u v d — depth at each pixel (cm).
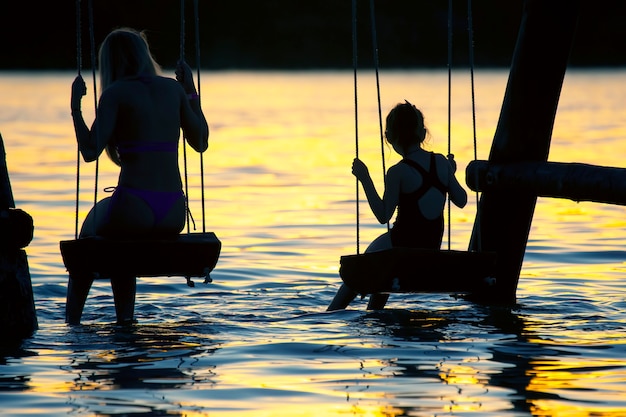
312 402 1311
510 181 2030
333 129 6962
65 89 12031
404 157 1895
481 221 2097
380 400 1318
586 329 1755
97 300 2064
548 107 2016
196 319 1859
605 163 4475
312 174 4509
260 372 1458
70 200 3594
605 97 10144
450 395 1339
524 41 2002
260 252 2683
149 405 1297
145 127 1753
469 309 1970
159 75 1836
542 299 2072
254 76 16825
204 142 1822
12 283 1723
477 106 8731
